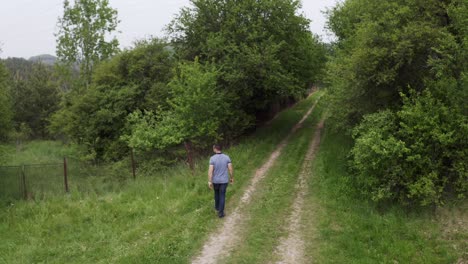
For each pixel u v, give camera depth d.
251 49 20.52
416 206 9.54
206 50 21.89
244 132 23.61
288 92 22.19
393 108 11.14
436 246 8.12
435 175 8.95
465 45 9.32
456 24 9.84
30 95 43.81
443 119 9.30
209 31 22.80
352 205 10.16
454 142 9.11
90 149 22.23
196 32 22.84
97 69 25.28
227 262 7.49
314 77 24.89
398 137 9.93
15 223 11.59
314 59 25.08
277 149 18.48
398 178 9.47
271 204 10.68
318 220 9.48
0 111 18.38
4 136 19.66
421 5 10.95
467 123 9.00
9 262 8.57
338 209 10.05
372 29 10.98
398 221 9.11
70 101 26.06
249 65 20.05
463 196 8.73
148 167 17.66
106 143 22.44
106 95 22.80
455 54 9.64
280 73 21.38
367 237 8.51
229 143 20.20
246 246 8.17
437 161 9.35
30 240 10.01
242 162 15.38
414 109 9.42
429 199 8.86
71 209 12.27
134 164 18.23
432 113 9.30
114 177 17.70
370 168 9.92
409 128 9.33
